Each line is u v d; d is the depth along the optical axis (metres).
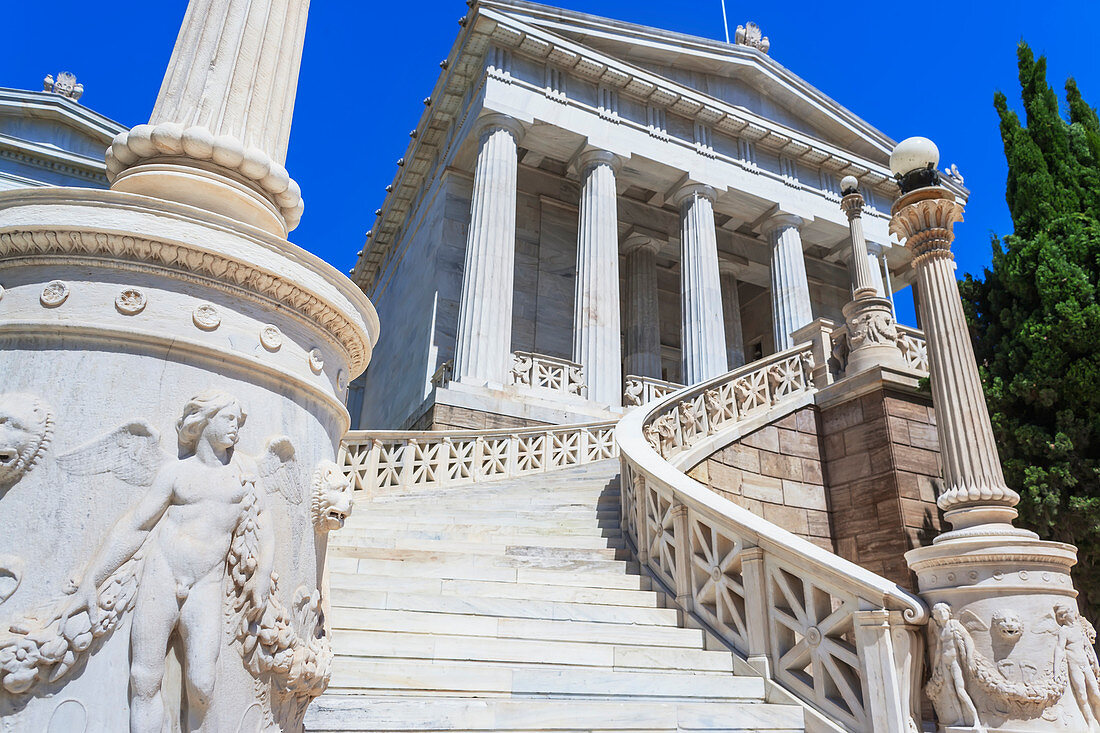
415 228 29.20
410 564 6.46
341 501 2.95
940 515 10.07
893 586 4.82
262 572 2.50
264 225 3.25
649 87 25.55
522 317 25.92
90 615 2.14
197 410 2.45
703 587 6.02
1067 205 10.44
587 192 23.58
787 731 4.70
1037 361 9.51
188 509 2.36
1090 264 9.69
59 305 2.47
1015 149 11.09
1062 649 4.78
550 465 14.17
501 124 22.81
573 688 4.66
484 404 17.72
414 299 26.78
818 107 29.38
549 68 24.55
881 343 11.26
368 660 4.48
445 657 4.84
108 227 2.51
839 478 10.89
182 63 3.39
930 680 4.81
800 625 5.09
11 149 22.14
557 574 6.58
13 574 2.14
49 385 2.38
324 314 3.00
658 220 29.70
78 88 25.12
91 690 2.12
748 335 33.75
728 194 26.61
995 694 4.64
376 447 12.52
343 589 5.40
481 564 6.99
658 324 28.02
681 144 26.02
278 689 2.58
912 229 7.05
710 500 6.06
